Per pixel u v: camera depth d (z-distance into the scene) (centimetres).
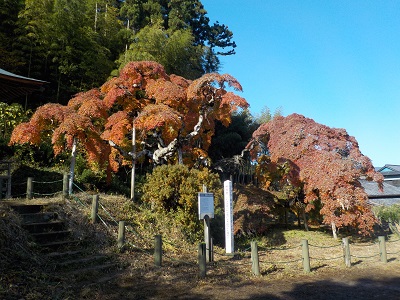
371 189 2648
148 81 1235
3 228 641
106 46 2134
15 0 1811
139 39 2006
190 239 997
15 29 1717
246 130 2478
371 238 1442
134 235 882
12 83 937
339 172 1171
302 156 1296
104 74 1933
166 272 707
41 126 1031
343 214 1198
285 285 691
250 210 1288
